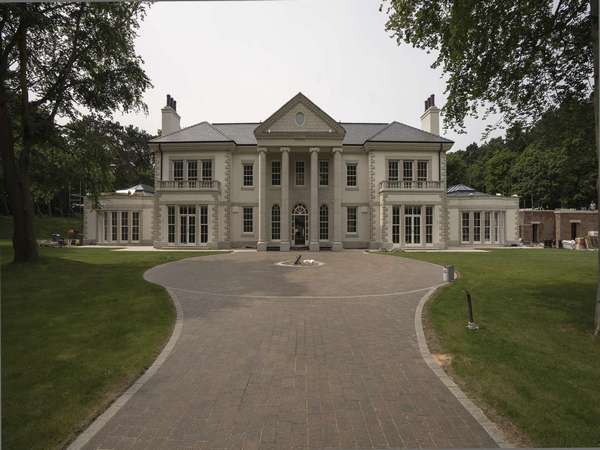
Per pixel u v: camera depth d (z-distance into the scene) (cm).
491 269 1669
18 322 819
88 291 1137
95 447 378
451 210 3597
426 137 3341
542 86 1092
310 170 3309
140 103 1912
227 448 375
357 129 3722
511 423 420
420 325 802
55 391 495
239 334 745
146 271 1603
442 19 991
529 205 5881
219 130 3597
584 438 389
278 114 3030
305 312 914
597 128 743
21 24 1481
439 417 436
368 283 1328
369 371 568
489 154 6738
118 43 1712
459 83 1104
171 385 520
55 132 1805
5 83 1667
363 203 3328
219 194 3212
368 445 380
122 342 693
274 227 3316
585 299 1016
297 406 462
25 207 1694
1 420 423
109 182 2156
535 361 596
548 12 966
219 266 1812
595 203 5153
